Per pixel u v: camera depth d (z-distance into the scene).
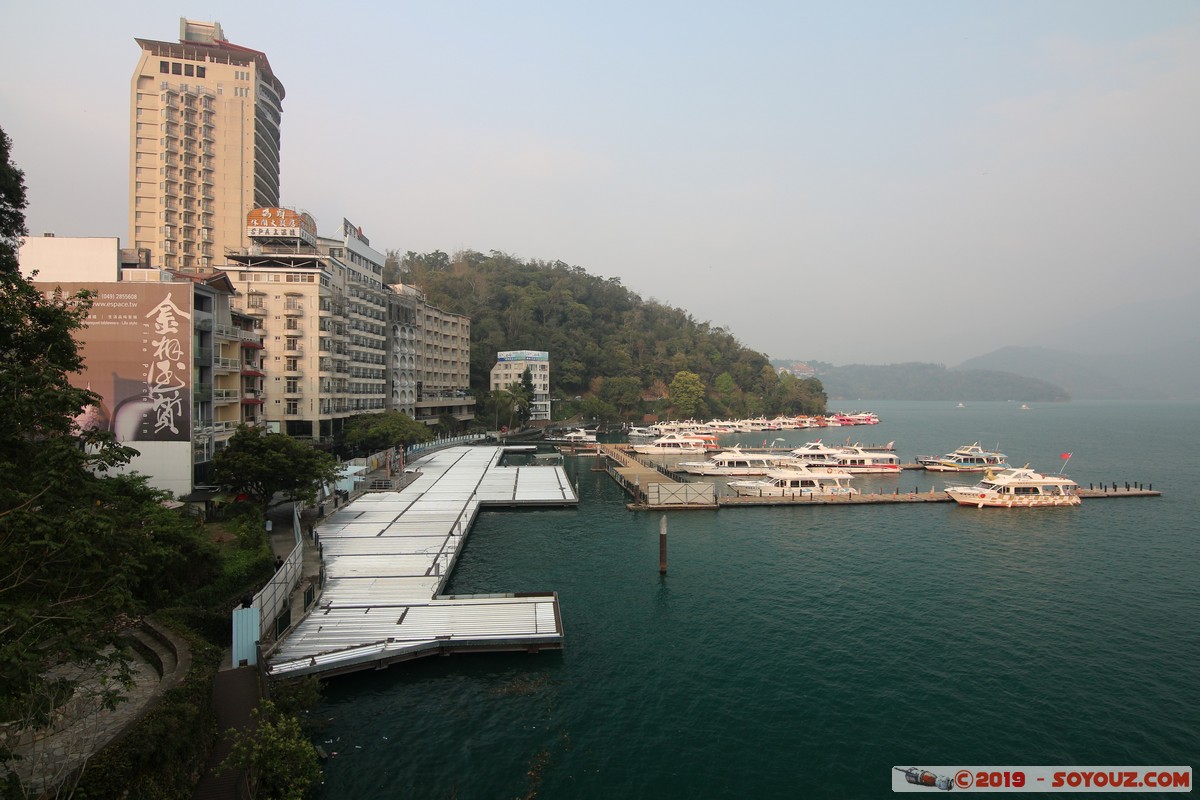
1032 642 36.81
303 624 35.28
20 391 17.89
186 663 23.89
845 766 25.70
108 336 53.66
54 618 15.71
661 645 36.09
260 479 50.09
